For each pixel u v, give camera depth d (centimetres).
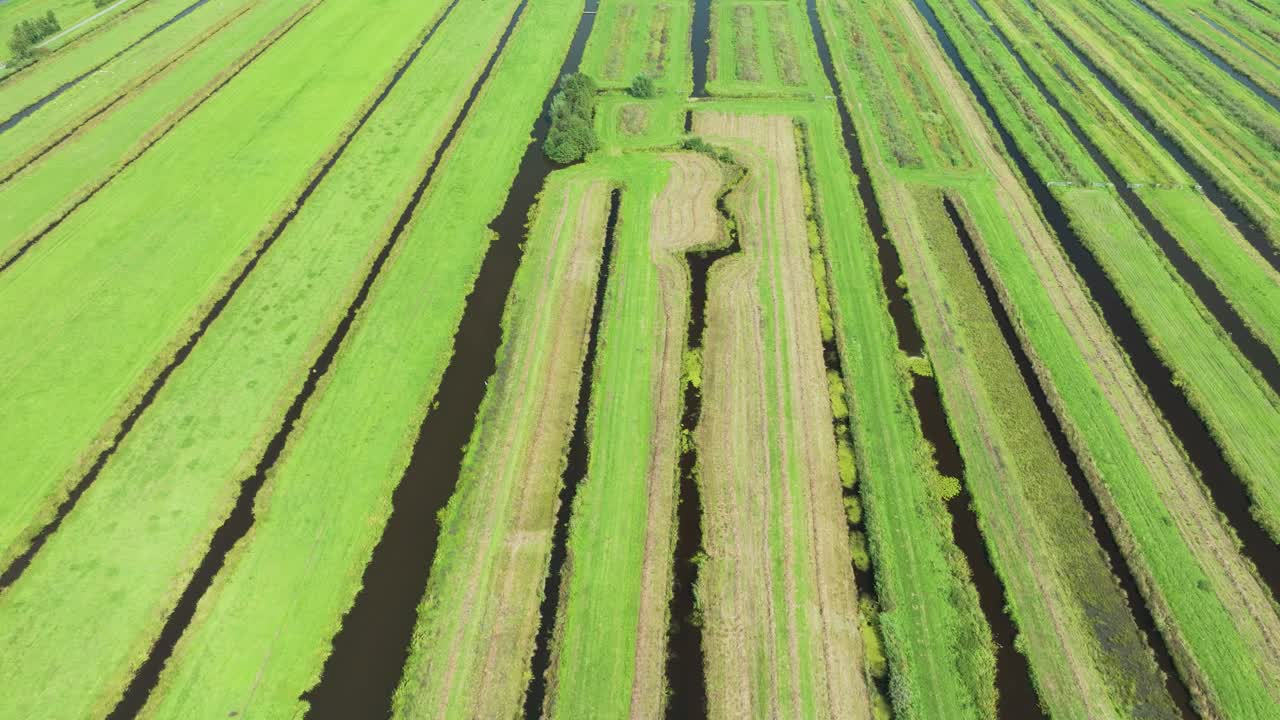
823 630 2841
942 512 3192
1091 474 3309
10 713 2622
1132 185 5003
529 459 3412
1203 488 3262
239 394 3697
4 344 3947
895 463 3375
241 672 2730
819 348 3928
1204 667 2711
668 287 4266
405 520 3206
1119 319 4084
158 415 3594
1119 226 4659
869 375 3769
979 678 2700
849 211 4822
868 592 2962
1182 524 3134
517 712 2650
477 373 3825
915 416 3572
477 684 2708
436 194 4938
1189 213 4775
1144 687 2694
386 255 4547
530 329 4019
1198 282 4316
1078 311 4100
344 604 2920
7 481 3325
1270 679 2680
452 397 3703
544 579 3016
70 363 3853
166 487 3300
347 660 2780
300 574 3003
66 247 4544
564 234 4638
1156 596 2892
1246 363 3791
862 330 4012
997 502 3234
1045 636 2811
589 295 4250
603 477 3328
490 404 3638
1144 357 3875
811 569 3017
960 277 4359
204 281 4331
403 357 3869
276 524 3159
